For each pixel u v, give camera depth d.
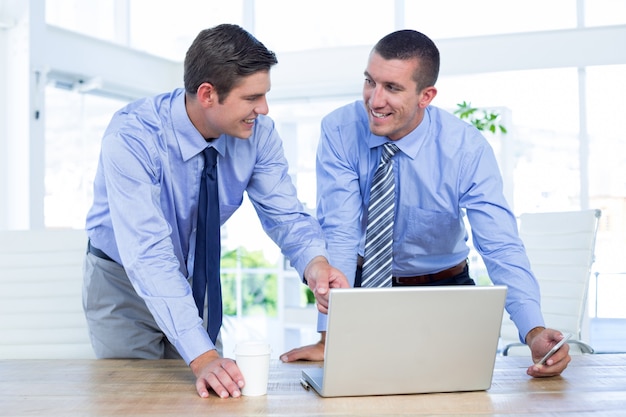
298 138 5.91
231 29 1.77
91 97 5.41
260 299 6.07
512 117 5.37
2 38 4.80
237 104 1.78
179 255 2.12
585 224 2.88
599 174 5.36
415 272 2.51
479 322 1.52
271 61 1.78
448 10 5.63
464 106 5.30
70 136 5.22
